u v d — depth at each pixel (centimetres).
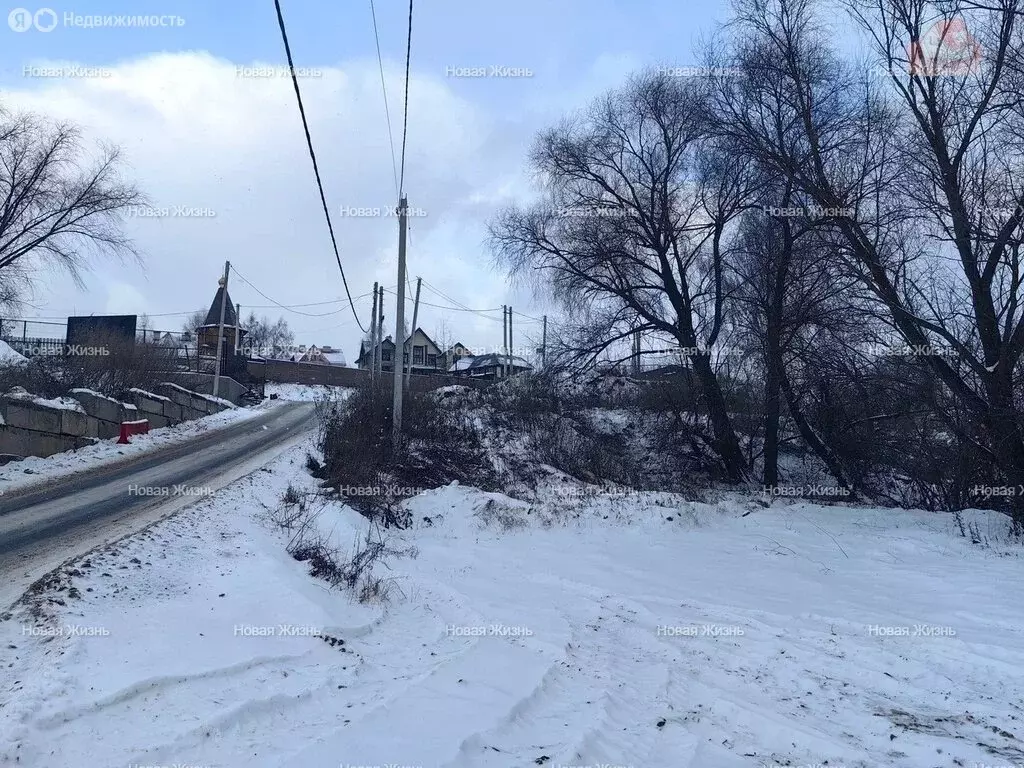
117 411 2373
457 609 952
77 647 575
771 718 588
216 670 571
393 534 1555
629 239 2517
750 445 2478
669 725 588
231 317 5362
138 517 1217
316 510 1410
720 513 1808
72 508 1292
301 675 609
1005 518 1509
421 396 2641
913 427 1852
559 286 2603
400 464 2055
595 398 2805
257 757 451
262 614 752
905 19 1591
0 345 3192
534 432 2570
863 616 915
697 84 2208
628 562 1336
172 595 782
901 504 1950
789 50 1897
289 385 5847
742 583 1148
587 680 693
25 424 1844
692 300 2495
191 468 1856
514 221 2603
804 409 2145
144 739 454
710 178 2386
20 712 450
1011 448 1541
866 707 623
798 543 1473
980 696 639
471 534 1619
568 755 495
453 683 633
